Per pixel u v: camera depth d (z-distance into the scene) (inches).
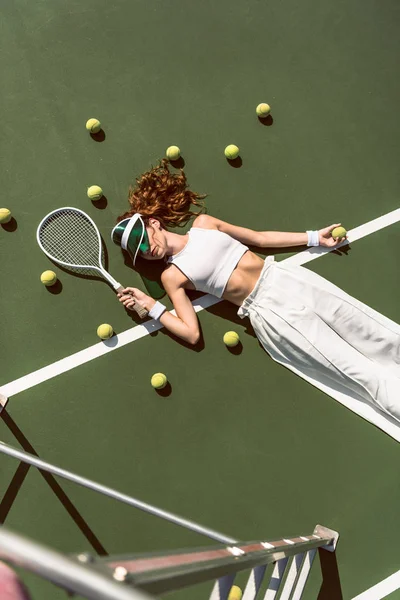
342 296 131.6
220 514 131.8
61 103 142.9
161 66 143.3
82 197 140.6
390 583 126.9
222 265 128.1
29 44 143.9
